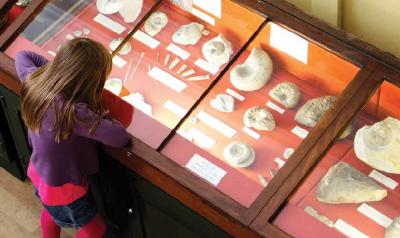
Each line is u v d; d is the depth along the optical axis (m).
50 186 2.64
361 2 2.71
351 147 2.45
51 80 2.38
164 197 2.64
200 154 2.55
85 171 2.64
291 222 2.33
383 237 2.31
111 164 2.73
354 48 2.51
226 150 2.56
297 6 2.90
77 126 2.43
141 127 2.63
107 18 2.98
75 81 2.37
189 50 2.84
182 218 2.68
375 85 2.44
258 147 2.55
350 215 2.36
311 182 2.40
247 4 2.68
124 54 2.87
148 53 2.86
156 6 2.95
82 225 2.85
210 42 2.82
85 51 2.37
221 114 2.66
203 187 2.45
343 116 2.44
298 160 2.40
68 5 3.04
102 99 2.73
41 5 3.02
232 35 2.80
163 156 2.54
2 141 3.45
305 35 2.57
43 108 2.39
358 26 2.82
